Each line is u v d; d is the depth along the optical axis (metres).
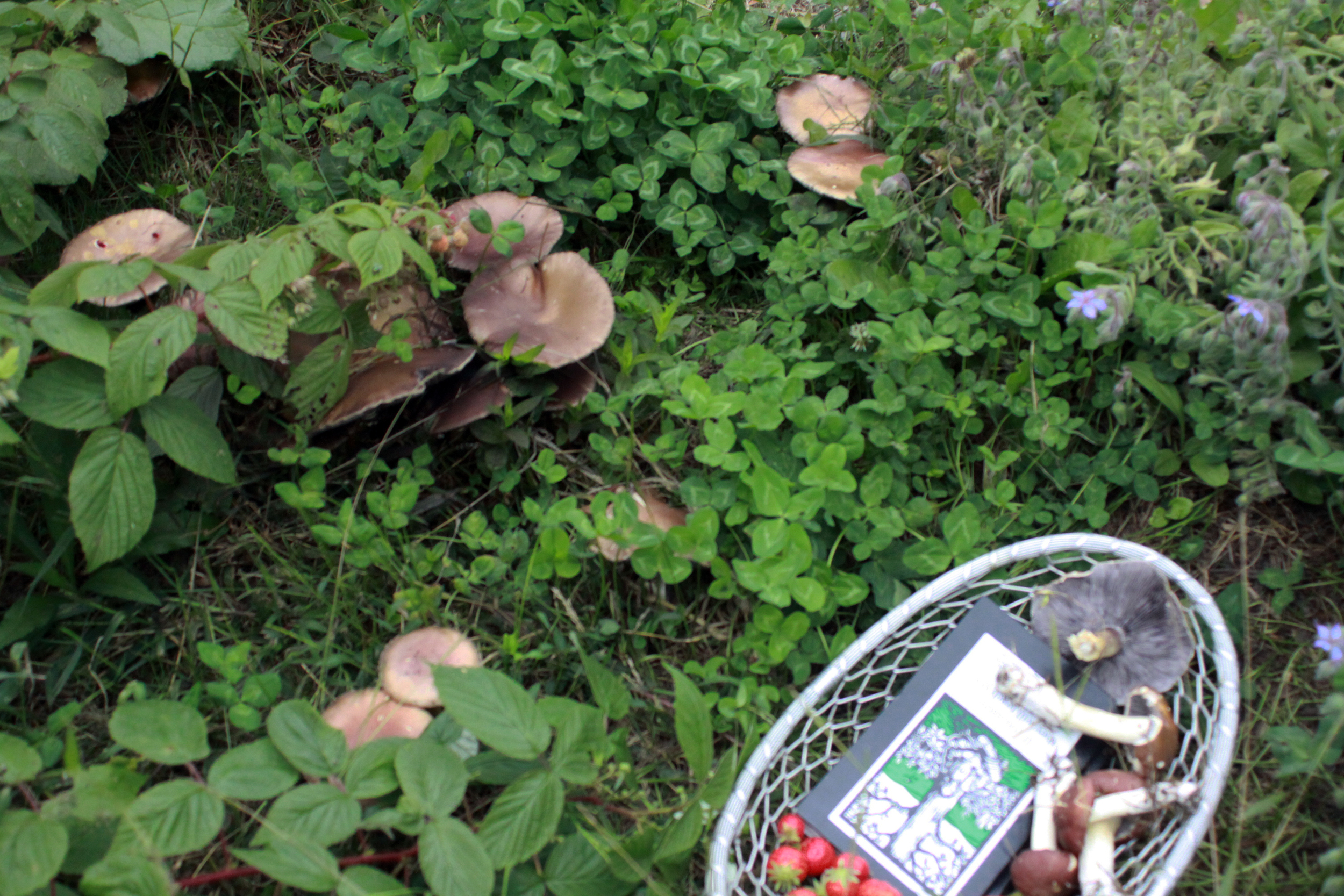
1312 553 0.75
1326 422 0.75
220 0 0.93
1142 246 0.76
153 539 0.75
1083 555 0.74
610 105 0.87
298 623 0.75
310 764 0.60
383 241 0.70
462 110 0.92
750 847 0.69
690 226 0.89
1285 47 0.81
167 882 0.55
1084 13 0.84
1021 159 0.79
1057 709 0.67
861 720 0.73
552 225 0.85
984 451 0.77
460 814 0.67
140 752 0.58
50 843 0.55
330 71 0.98
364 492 0.79
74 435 0.73
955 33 0.87
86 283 0.66
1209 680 0.70
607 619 0.74
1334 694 0.67
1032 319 0.78
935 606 0.75
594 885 0.61
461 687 0.60
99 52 0.88
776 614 0.71
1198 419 0.75
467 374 0.79
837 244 0.85
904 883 0.66
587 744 0.62
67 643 0.72
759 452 0.77
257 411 0.79
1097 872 0.63
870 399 0.81
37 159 0.82
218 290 0.69
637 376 0.83
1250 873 0.66
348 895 0.56
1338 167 0.77
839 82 0.96
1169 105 0.80
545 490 0.78
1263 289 0.71
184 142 0.93
